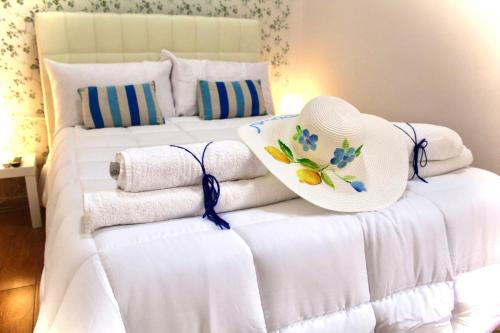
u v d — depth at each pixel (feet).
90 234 3.16
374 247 3.51
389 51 7.35
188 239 3.06
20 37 7.64
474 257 3.99
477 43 5.65
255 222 3.46
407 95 7.06
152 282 2.75
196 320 2.85
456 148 4.60
